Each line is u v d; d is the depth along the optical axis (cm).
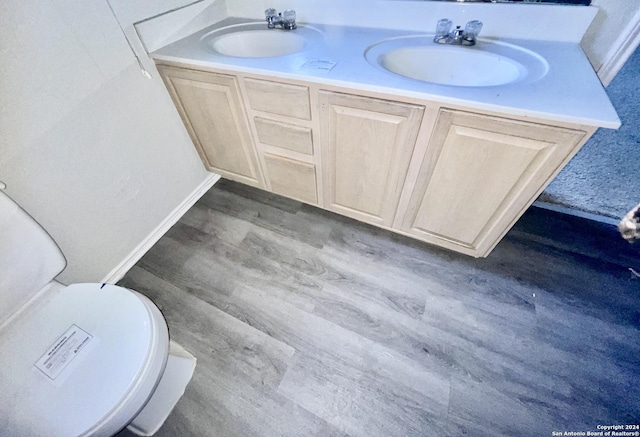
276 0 138
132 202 138
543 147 83
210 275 139
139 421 95
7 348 76
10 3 81
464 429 93
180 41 132
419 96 86
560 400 97
